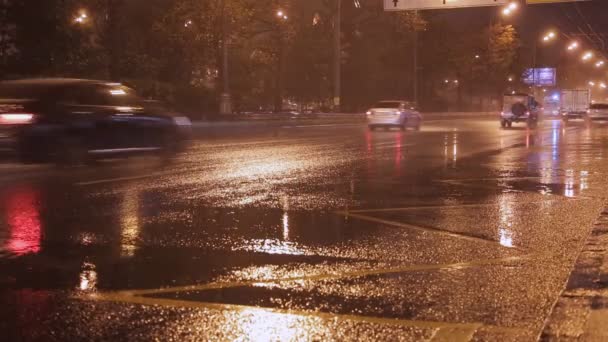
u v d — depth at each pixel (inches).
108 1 1462.8
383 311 228.8
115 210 420.5
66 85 599.2
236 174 609.6
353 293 250.2
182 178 576.1
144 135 662.5
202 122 1449.3
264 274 277.0
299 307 233.3
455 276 273.1
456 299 242.2
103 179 560.1
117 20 1498.5
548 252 314.7
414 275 275.0
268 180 572.4
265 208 434.0
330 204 452.1
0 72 1128.8
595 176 615.2
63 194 481.1
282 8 1825.8
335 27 1883.6
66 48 1156.5
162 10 1737.2
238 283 263.6
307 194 495.8
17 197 466.3
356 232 360.5
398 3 1508.4
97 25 1472.7
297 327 212.8
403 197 485.4
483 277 271.3
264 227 372.2
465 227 374.6
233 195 486.0
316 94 2460.6
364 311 228.8
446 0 1471.5
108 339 203.9
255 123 1565.0
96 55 1285.7
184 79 1777.8
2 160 571.8
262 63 2080.5
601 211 426.9
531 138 1213.1
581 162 749.3
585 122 2181.3
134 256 306.7
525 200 473.7
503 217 405.7
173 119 701.9
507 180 585.9
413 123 1489.9
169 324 216.2
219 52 1680.6
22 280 267.6
